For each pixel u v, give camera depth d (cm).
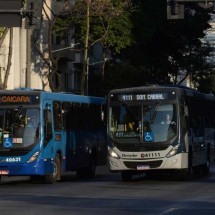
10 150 3328
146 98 3462
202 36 8781
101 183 3497
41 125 3353
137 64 7750
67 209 2208
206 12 8588
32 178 3909
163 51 8812
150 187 3161
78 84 8606
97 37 6612
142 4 7438
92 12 6075
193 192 2872
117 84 7450
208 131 4312
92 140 4178
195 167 4147
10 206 2314
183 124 3459
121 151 3441
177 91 3453
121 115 3481
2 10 2897
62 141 3638
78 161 3909
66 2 6303
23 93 3378
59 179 3638
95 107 4253
